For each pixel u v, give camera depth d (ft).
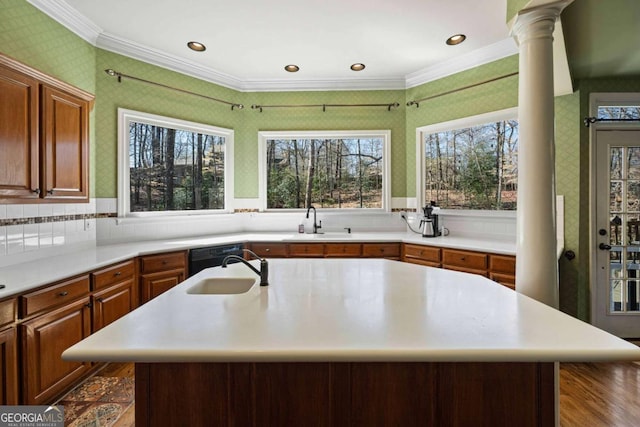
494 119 10.46
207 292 5.52
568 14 5.91
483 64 10.66
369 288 4.75
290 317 3.51
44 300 5.84
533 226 5.02
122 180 10.16
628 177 9.20
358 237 11.54
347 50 10.39
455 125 11.43
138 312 3.67
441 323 3.31
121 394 6.74
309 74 12.39
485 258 8.90
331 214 13.25
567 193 9.29
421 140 12.48
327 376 3.28
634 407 6.39
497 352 2.70
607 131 9.14
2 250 6.80
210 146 12.58
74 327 6.56
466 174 11.40
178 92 11.42
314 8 8.11
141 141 10.74
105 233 9.84
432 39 9.68
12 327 5.30
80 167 7.80
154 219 10.86
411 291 4.58
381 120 12.98
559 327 3.18
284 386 3.29
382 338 2.94
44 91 6.72
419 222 12.55
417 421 3.30
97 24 8.96
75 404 6.41
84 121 7.96
